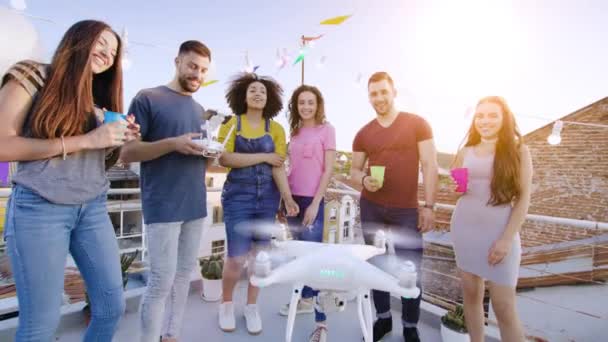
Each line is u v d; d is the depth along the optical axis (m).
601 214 6.54
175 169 1.54
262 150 1.98
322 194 2.02
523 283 6.58
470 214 1.56
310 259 1.03
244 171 1.92
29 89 0.96
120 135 1.10
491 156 1.54
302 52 2.27
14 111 0.93
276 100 2.17
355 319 2.14
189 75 1.57
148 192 1.53
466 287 1.60
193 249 1.67
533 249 6.86
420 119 1.83
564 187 7.09
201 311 2.25
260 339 1.91
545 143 7.46
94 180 1.12
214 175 10.60
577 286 5.97
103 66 1.13
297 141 2.14
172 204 1.52
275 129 2.09
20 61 0.99
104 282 1.16
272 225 2.00
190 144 1.44
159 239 1.51
